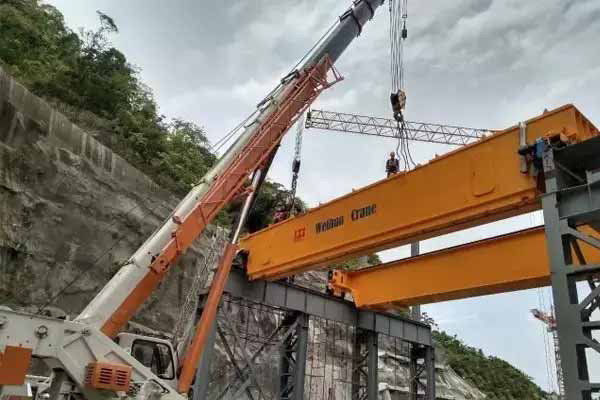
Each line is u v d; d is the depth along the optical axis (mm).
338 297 24734
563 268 10219
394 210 16406
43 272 20984
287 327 24109
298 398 21844
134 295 11766
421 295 21156
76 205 23469
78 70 34094
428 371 27000
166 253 12383
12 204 20516
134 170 27875
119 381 9805
